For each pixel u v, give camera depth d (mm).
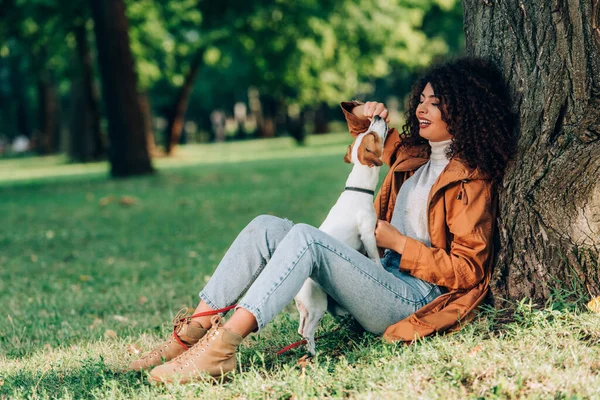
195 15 18719
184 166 19453
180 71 23453
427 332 3150
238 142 39094
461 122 3299
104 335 4406
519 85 3408
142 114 16359
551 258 3295
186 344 3314
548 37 3299
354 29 20406
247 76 24125
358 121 3678
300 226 3078
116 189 13953
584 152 3186
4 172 22812
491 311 3287
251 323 3027
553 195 3250
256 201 11242
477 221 3236
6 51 19641
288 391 2867
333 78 24156
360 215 3227
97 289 5992
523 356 2928
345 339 3574
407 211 3463
